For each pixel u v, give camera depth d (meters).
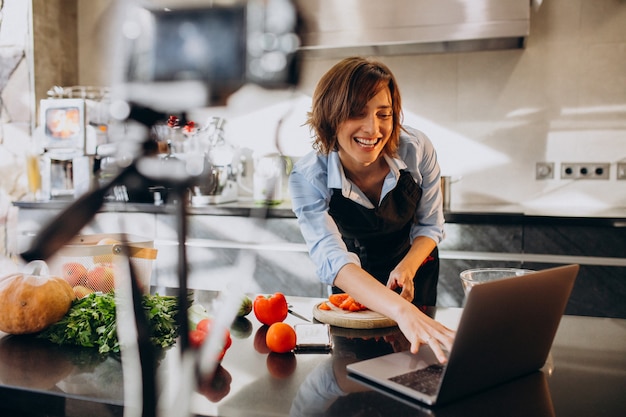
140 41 0.33
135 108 0.34
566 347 1.11
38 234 0.34
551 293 0.88
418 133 1.79
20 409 0.90
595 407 0.81
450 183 3.12
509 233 2.72
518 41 3.00
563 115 3.18
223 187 3.18
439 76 3.33
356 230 1.78
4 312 1.11
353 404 0.83
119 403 0.83
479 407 0.81
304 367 1.00
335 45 2.87
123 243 0.37
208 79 0.33
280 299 1.30
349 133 1.44
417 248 1.69
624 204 3.13
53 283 1.14
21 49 3.50
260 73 0.33
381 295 1.20
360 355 1.07
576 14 3.11
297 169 1.64
